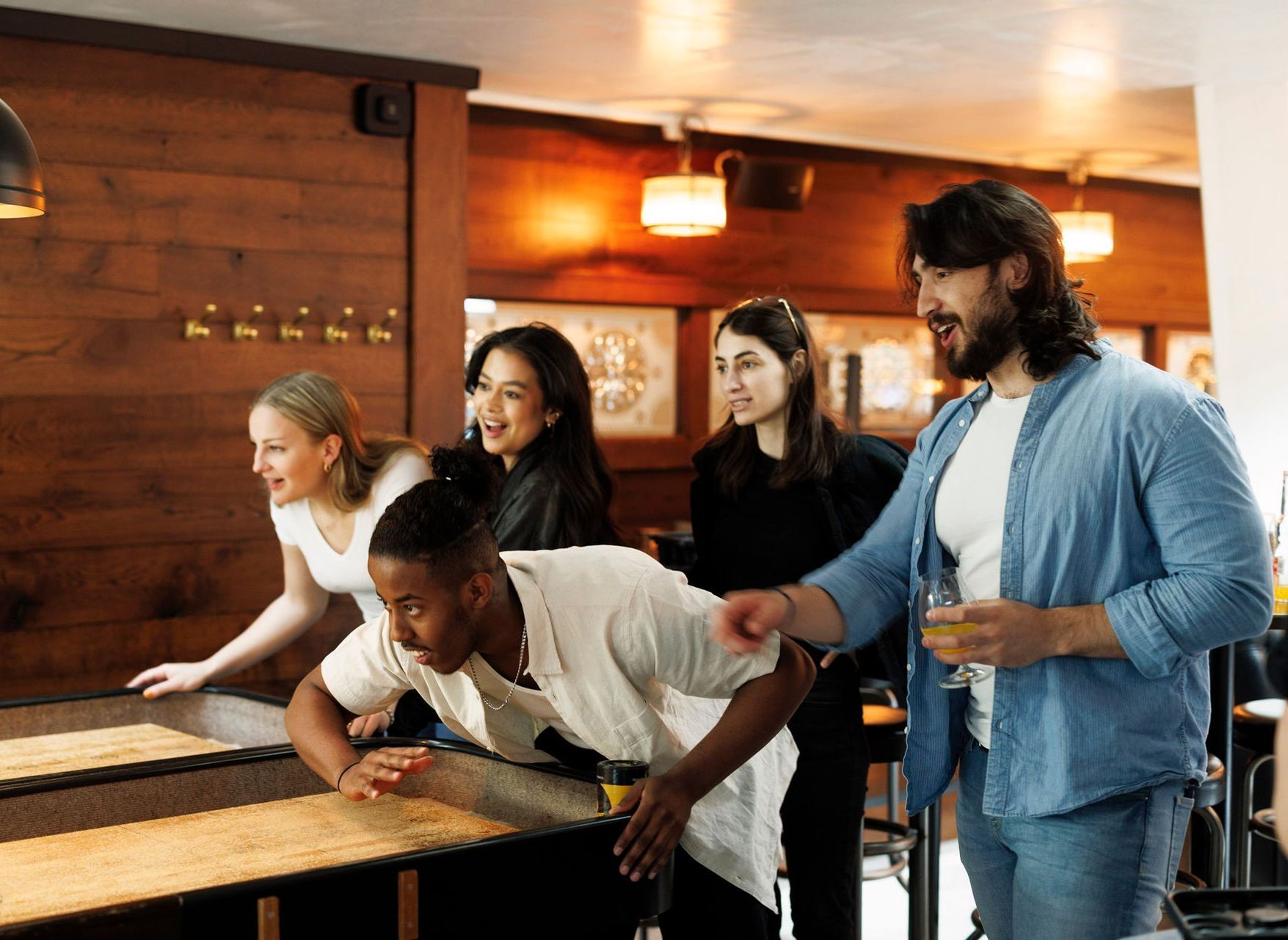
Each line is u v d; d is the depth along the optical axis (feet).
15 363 13.25
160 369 13.98
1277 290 16.30
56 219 13.39
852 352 21.86
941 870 13.96
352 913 5.25
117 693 9.53
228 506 14.42
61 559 13.55
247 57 14.16
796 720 9.26
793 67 15.87
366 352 15.19
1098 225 21.85
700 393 20.43
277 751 7.36
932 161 21.75
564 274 18.95
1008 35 14.38
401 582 6.04
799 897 9.38
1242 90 16.44
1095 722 6.38
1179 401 6.27
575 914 5.85
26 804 6.66
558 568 6.64
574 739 7.24
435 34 14.16
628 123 18.88
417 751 6.58
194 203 14.08
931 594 6.59
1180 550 6.16
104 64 13.56
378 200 15.19
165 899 4.91
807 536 9.78
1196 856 9.99
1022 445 6.61
